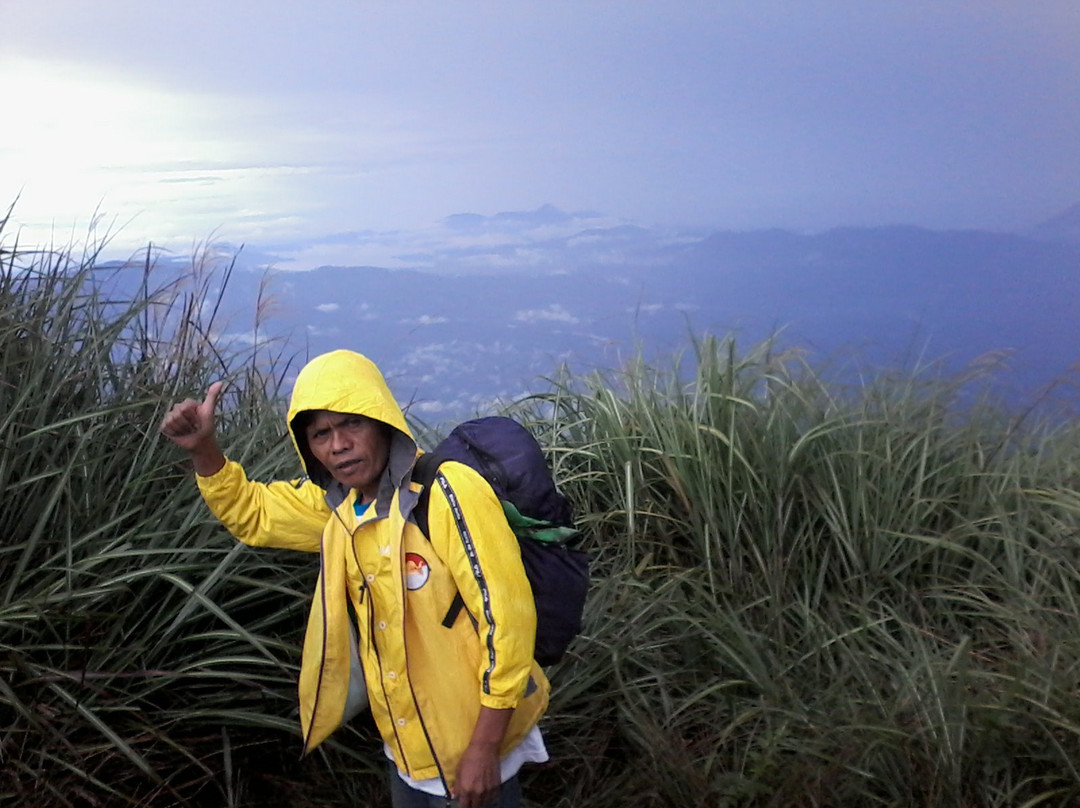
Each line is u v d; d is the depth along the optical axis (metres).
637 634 4.03
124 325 3.80
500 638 2.15
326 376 2.20
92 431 3.38
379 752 3.39
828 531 4.89
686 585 4.55
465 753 2.20
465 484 2.20
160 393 3.72
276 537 2.53
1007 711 3.32
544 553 2.30
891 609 4.40
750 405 4.99
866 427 5.20
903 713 3.50
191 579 3.30
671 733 3.58
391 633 2.27
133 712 3.01
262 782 3.30
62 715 2.85
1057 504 4.83
